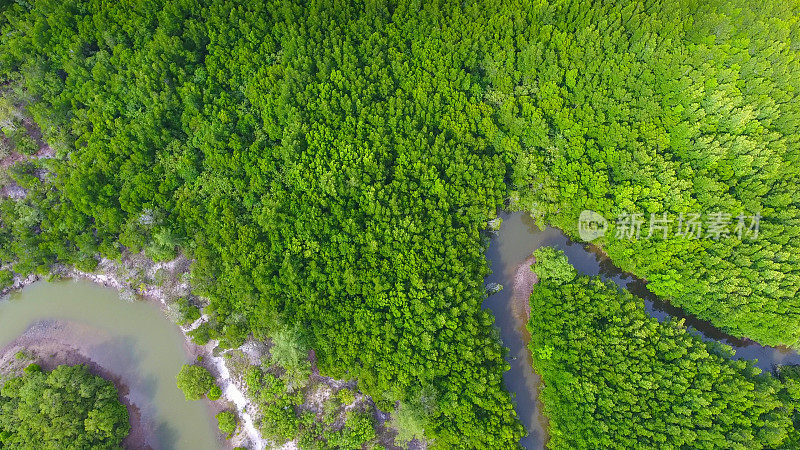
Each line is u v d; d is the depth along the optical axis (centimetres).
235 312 4650
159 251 4734
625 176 4872
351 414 4522
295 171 4778
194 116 5028
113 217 4741
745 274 4622
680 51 5034
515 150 5025
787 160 4956
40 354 4853
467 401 4262
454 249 4644
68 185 4812
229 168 4928
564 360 4512
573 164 4928
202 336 4625
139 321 4984
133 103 5009
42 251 4881
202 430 4716
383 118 4969
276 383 4628
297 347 4322
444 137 4934
